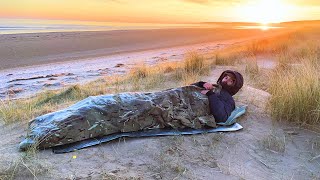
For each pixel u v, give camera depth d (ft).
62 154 4.96
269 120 6.91
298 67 9.90
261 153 5.42
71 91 9.71
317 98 6.66
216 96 6.66
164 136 5.80
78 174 4.40
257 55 17.56
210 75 11.96
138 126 5.80
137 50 28.81
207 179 4.53
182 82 10.75
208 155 5.24
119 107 5.70
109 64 19.36
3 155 4.88
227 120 6.57
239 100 8.13
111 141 5.47
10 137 5.77
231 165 4.98
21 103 8.43
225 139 5.88
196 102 6.48
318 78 7.70
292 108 6.79
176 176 4.53
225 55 16.71
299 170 4.94
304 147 5.68
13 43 28.35
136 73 12.66
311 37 28.58
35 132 5.17
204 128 6.25
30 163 4.57
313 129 6.40
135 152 5.19
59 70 17.08
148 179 4.40
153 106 5.90
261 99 8.28
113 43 33.76
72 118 5.28
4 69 17.57
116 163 4.82
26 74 15.83
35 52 24.50
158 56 23.48
